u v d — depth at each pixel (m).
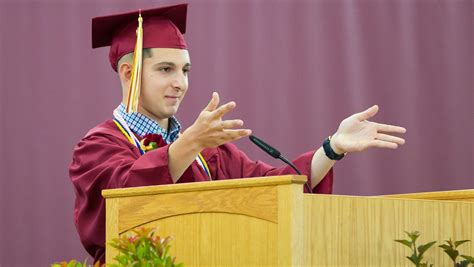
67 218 10.12
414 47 11.48
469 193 5.84
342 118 11.23
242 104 10.98
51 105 10.24
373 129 5.91
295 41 11.19
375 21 11.43
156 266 4.12
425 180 11.34
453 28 11.55
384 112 11.36
